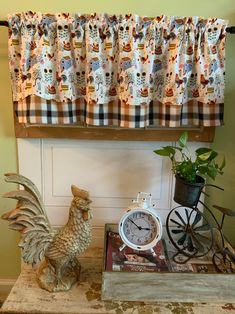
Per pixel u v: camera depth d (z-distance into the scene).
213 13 1.39
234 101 1.48
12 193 1.18
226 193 1.58
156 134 1.49
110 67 1.33
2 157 1.56
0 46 1.42
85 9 1.39
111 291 1.19
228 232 1.62
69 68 1.33
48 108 1.36
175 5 1.39
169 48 1.31
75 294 1.23
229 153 1.53
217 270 1.28
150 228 1.32
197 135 1.48
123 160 1.54
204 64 1.31
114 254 1.34
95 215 1.61
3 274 1.72
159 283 1.19
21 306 1.16
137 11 1.40
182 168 1.29
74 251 1.21
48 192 1.58
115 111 1.39
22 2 1.38
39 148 1.53
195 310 1.17
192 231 1.41
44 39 1.29
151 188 1.58
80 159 1.55
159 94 1.38
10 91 1.48
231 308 1.18
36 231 1.21
